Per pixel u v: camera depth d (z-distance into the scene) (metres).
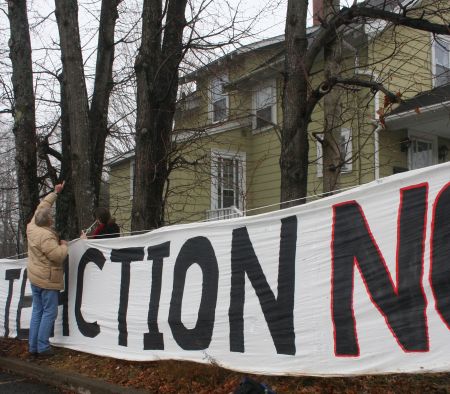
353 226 3.63
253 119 13.27
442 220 3.14
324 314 3.73
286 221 4.11
